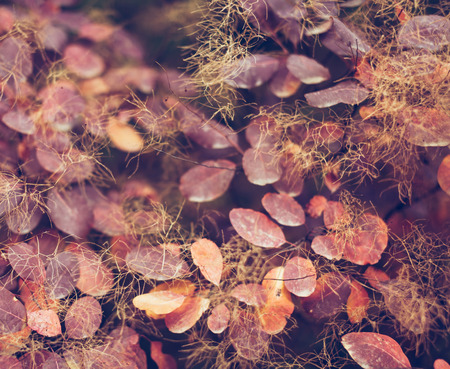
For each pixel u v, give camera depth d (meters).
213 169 1.05
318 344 1.02
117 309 1.02
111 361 0.99
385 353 0.97
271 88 1.05
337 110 1.06
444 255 1.02
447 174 1.01
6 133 1.05
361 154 1.04
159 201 1.07
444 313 1.01
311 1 1.03
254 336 0.99
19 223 1.03
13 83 1.06
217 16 1.08
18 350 0.98
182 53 1.10
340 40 1.02
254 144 1.04
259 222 1.01
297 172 1.04
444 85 1.02
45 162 1.05
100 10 1.11
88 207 1.05
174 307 0.99
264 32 1.05
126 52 1.10
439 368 0.98
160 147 1.08
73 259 1.00
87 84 1.08
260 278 1.03
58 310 1.00
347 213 1.02
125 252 1.04
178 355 1.02
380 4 1.06
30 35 1.09
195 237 1.05
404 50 1.02
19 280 1.00
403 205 1.03
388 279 1.01
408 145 1.03
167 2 1.10
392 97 1.03
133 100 1.08
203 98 1.07
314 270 0.99
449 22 1.02
